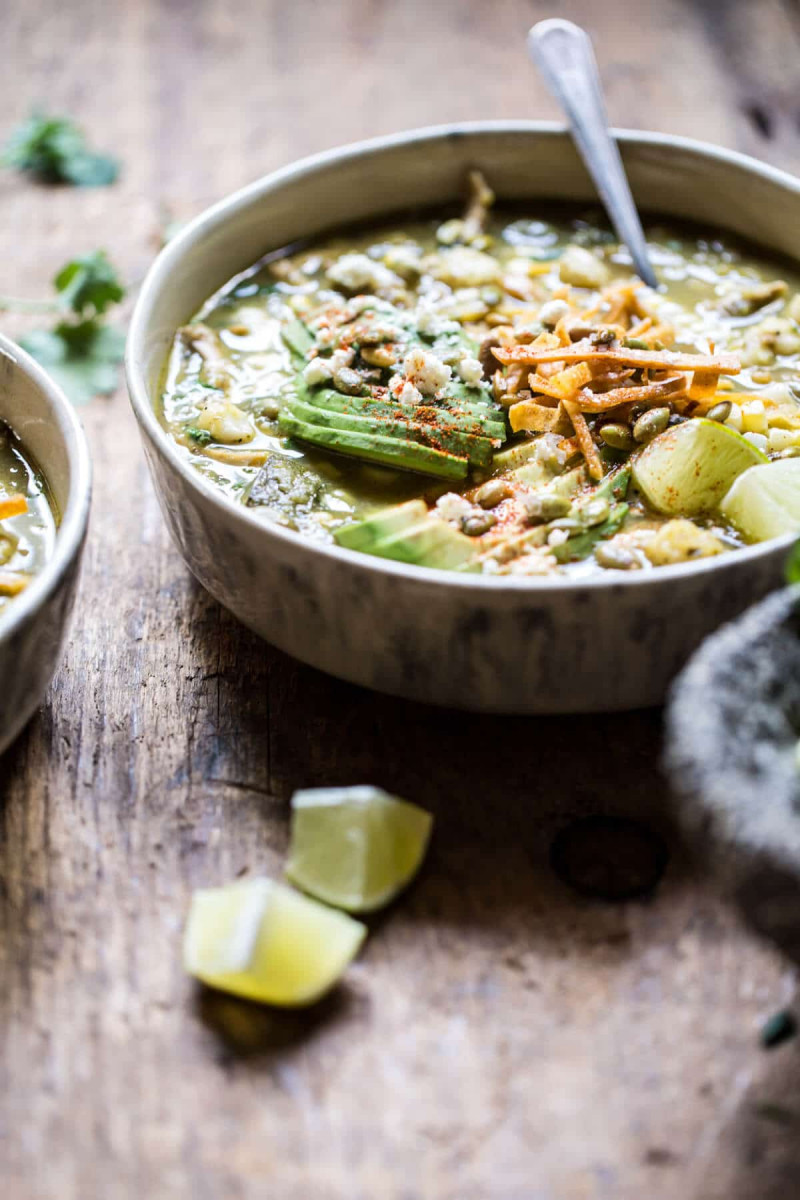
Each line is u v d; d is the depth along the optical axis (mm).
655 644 748
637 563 778
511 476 815
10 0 1192
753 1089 705
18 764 787
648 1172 690
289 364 866
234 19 1184
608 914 742
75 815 772
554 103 1111
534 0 1200
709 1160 692
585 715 795
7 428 823
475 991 726
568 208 946
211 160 1070
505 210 944
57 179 1057
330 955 720
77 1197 686
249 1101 703
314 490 812
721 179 913
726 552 775
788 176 897
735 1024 718
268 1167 691
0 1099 705
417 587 737
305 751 789
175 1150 694
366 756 786
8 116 1098
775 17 1183
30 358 806
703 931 737
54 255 1005
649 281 901
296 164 911
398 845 746
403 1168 690
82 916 745
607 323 867
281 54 1153
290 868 748
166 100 1114
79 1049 714
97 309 954
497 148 933
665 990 725
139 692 811
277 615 773
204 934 724
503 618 739
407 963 732
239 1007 723
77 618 838
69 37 1164
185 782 781
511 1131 697
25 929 742
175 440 833
